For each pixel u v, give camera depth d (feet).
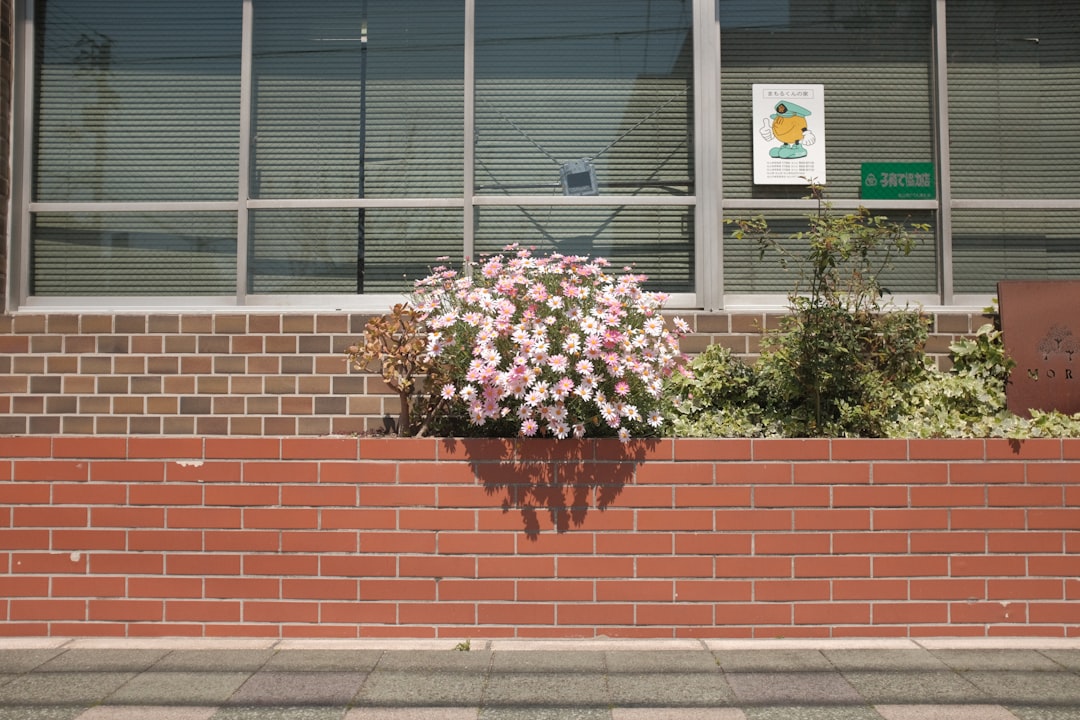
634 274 22.31
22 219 22.25
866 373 19.36
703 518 17.30
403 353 18.42
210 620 17.42
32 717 13.67
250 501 17.51
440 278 19.42
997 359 20.92
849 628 17.24
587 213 22.58
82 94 22.76
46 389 21.09
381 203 22.52
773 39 23.09
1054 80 23.13
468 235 22.35
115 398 21.07
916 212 22.77
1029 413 20.63
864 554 17.31
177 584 17.47
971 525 17.34
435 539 17.34
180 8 22.93
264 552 17.46
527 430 16.96
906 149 22.90
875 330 20.21
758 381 20.08
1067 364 20.88
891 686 14.90
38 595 17.53
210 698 14.46
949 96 23.11
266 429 20.93
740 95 22.95
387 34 23.06
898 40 23.15
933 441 17.44
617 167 22.75
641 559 17.28
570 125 22.88
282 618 17.37
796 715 13.75
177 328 21.15
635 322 18.30
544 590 17.25
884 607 17.25
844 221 19.58
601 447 17.38
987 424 18.75
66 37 22.84
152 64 22.84
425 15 23.08
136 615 17.46
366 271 22.40
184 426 21.01
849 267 22.57
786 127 22.88
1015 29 23.26
